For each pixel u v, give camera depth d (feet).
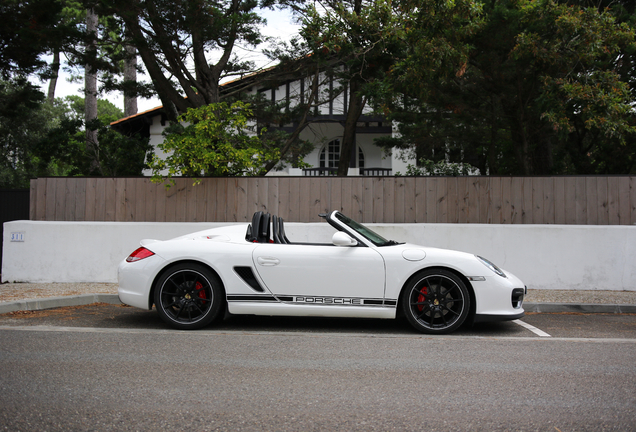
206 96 42.80
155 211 29.55
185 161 29.96
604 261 26.91
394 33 30.22
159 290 17.34
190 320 17.31
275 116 45.85
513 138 38.32
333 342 15.76
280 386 11.12
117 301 23.08
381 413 9.56
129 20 37.50
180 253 17.38
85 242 28.43
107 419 9.07
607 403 10.26
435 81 32.35
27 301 20.66
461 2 26.99
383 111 36.09
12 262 28.45
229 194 29.40
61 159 52.47
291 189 29.27
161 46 38.52
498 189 28.48
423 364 13.16
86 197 29.58
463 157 54.60
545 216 28.27
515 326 18.93
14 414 9.24
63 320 18.69
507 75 32.35
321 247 17.65
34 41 37.99
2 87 59.11
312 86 48.24
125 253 28.32
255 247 17.60
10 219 32.42
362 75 38.06
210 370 12.32
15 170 75.41
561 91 29.55
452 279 17.13
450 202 28.63
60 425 8.77
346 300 17.24
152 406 9.76
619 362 13.55
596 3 34.47
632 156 41.39
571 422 9.23
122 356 13.50
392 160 70.03
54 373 11.81
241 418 9.21
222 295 17.61
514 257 27.32
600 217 27.94
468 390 11.01
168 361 13.08
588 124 28.53
